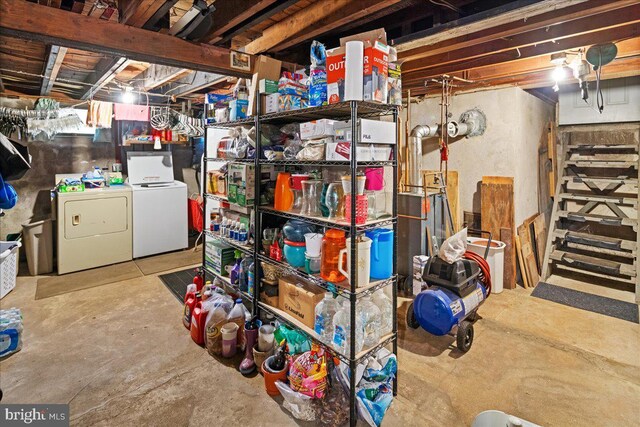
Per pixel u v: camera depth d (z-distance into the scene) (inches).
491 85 147.1
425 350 99.3
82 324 112.2
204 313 100.3
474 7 83.7
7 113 144.3
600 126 166.1
